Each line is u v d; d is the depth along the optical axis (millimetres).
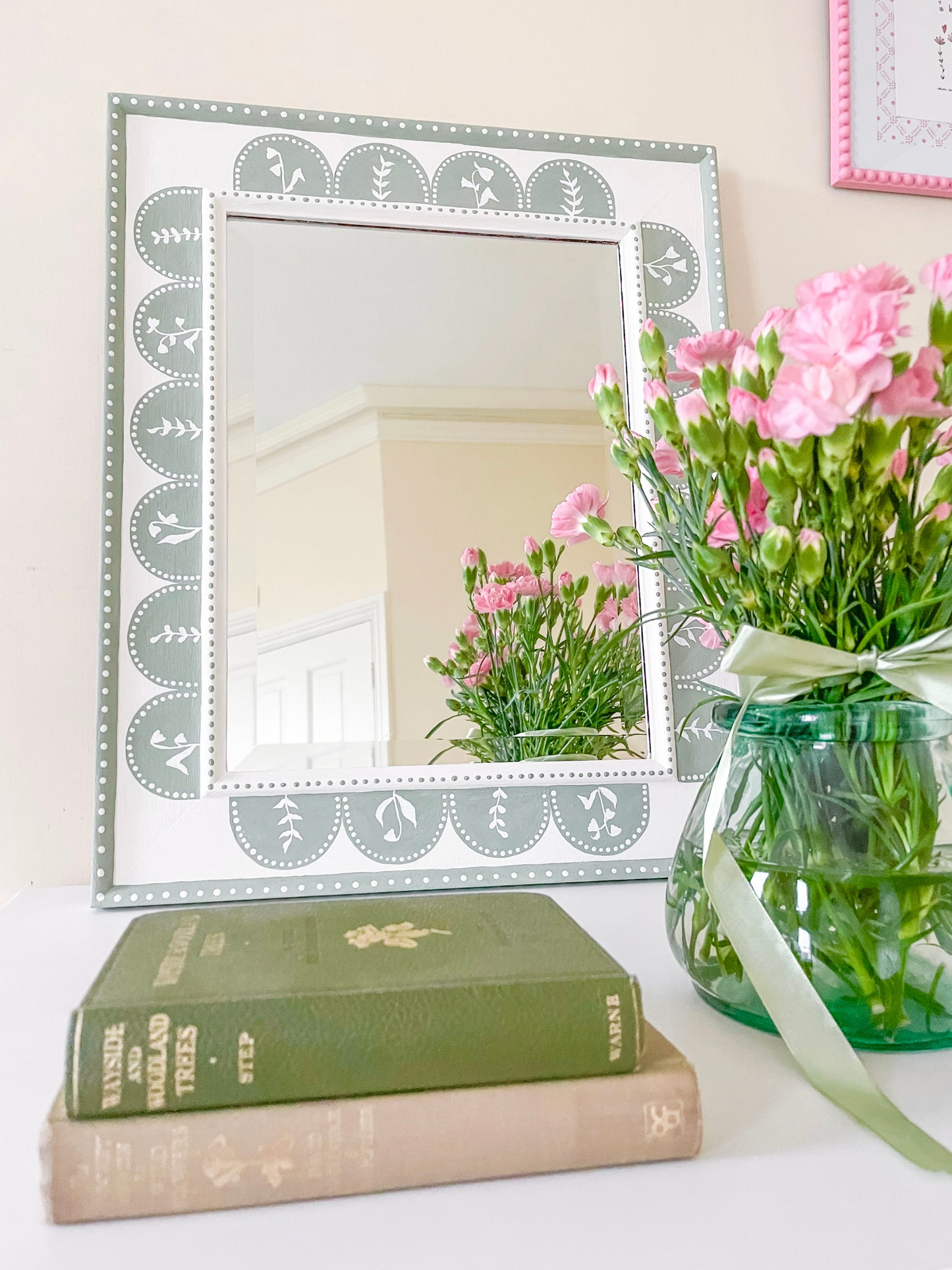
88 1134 342
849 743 483
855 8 1029
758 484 510
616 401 564
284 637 820
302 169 865
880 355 420
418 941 443
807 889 475
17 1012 531
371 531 851
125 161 831
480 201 899
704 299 938
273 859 785
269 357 848
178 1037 353
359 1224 341
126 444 807
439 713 842
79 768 837
